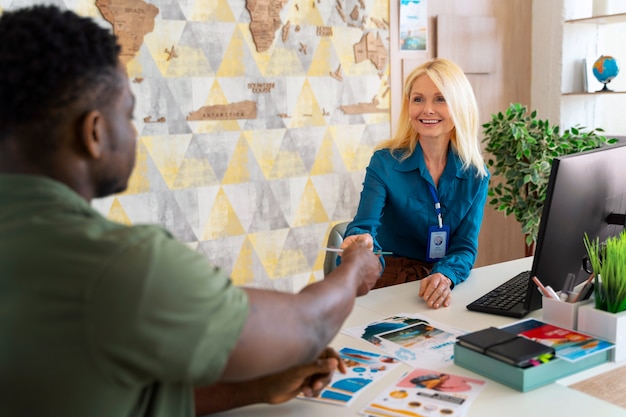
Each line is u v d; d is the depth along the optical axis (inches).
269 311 33.0
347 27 139.6
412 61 150.9
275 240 136.3
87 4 109.1
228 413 44.6
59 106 29.8
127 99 33.0
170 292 28.1
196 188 124.5
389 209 93.1
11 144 30.3
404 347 56.4
